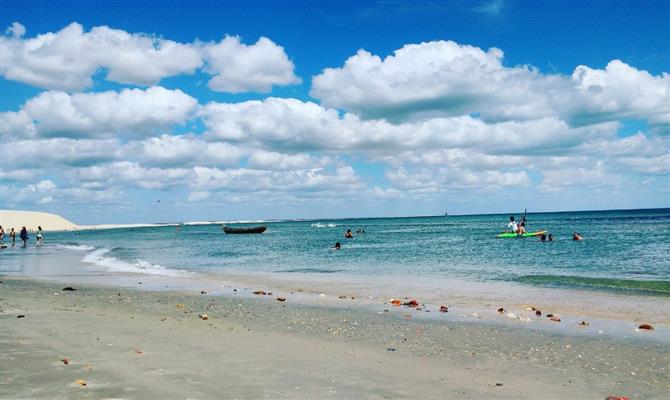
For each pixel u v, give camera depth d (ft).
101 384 25.38
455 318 49.85
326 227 577.43
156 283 84.12
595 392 27.14
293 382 27.14
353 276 91.50
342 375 29.14
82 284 83.20
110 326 43.24
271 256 149.89
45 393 23.77
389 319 49.32
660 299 59.88
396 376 29.37
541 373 30.83
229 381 26.86
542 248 150.71
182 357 32.14
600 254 125.80
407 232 333.62
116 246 239.09
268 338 39.65
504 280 80.79
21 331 39.96
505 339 40.40
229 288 76.54
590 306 56.03
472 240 207.00
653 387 28.09
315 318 49.80
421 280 83.35
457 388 27.27
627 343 38.78
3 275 101.96
